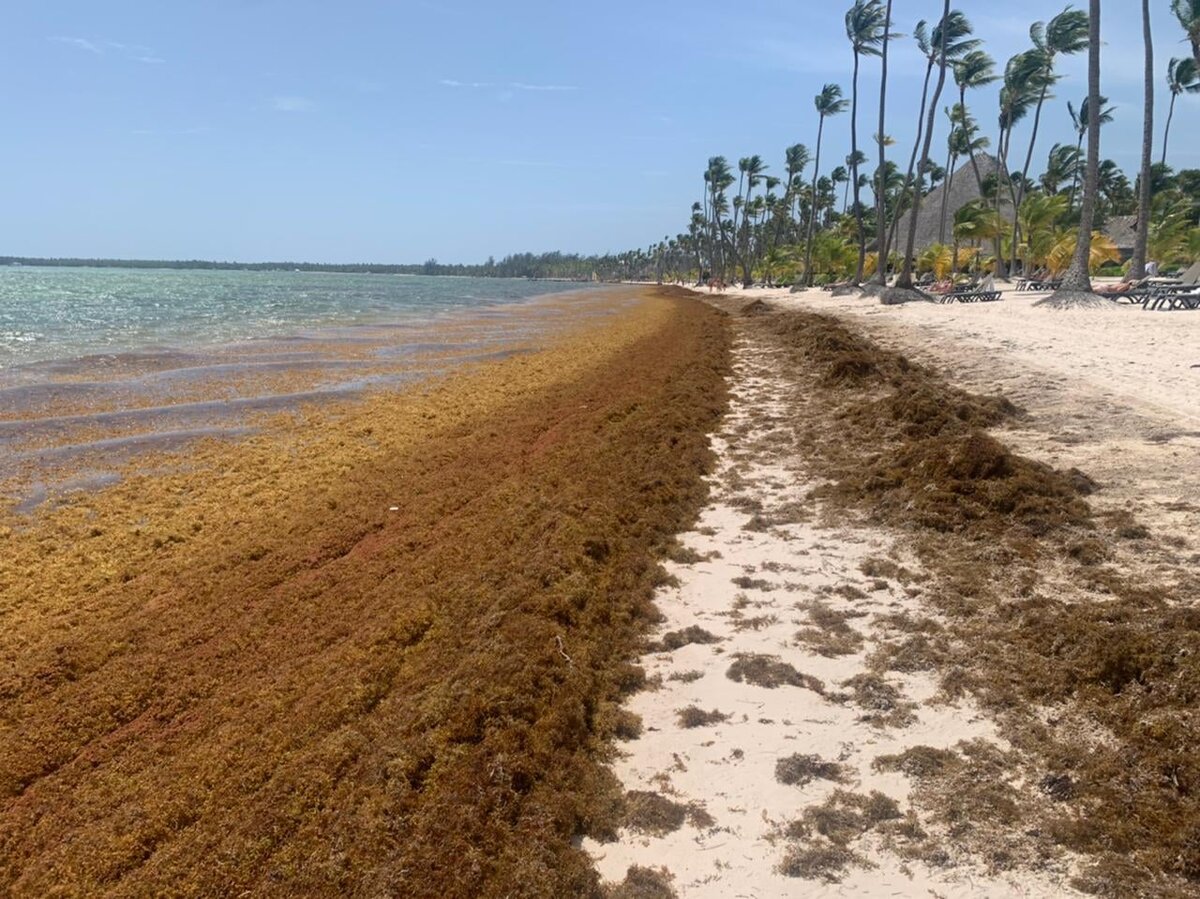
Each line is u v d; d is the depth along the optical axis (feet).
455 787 13.29
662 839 12.57
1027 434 33.17
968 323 77.77
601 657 18.01
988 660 16.76
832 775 13.76
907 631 18.52
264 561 25.20
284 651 19.43
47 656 19.27
